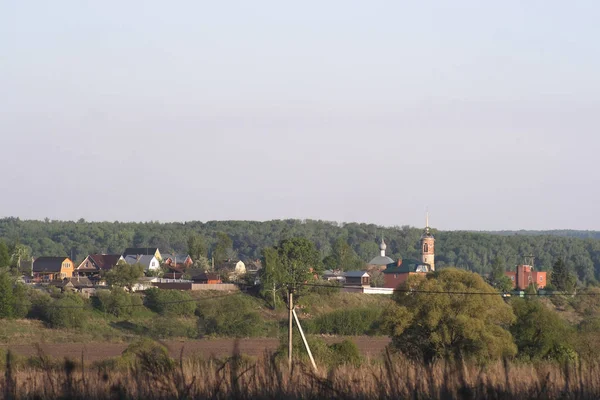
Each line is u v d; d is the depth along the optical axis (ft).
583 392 138.21
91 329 378.73
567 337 287.89
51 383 122.62
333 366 134.62
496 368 147.95
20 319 376.27
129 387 124.06
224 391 119.65
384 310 293.02
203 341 348.79
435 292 282.77
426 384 127.75
